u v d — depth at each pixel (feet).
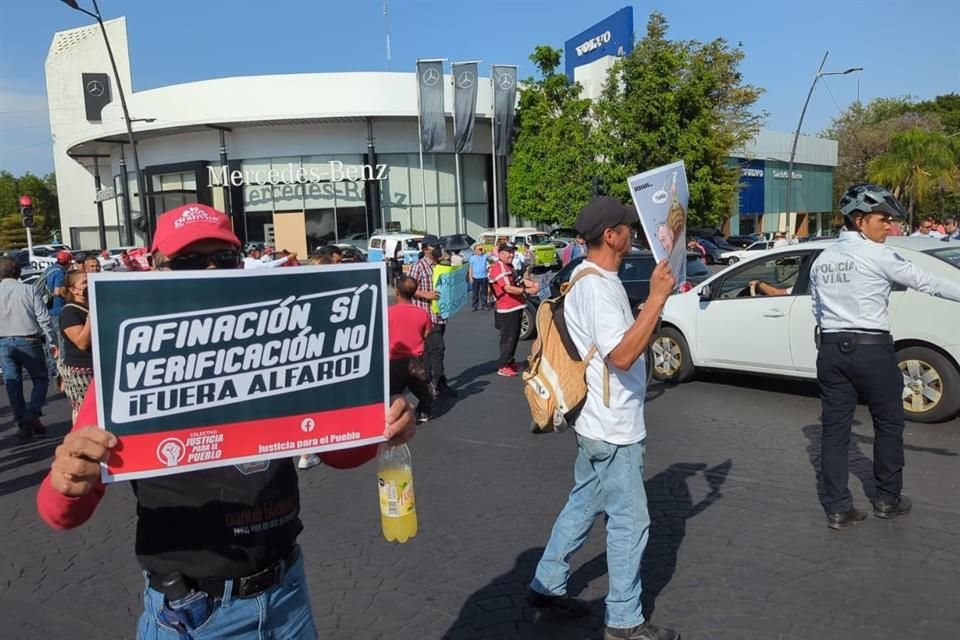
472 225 132.67
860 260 13.33
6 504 18.57
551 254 81.05
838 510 14.20
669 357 28.71
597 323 9.64
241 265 6.77
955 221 66.95
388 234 98.89
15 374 24.95
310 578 13.21
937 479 16.75
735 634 10.78
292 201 125.70
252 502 6.14
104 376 5.49
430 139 119.75
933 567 12.53
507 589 12.50
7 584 13.78
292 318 6.10
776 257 25.52
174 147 129.49
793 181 184.44
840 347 13.74
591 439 10.19
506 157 130.62
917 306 21.12
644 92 93.45
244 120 117.60
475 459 20.11
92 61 159.33
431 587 12.71
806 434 20.95
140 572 14.14
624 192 94.73
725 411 23.99
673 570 12.87
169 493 5.98
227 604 6.05
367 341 6.42
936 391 21.03
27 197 82.07
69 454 5.25
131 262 33.58
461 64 119.34
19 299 24.63
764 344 25.23
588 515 11.03
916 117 194.49
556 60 110.11
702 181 94.89
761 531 14.34
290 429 6.14
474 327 51.01
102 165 169.07
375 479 18.72
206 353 5.81
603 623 11.31
